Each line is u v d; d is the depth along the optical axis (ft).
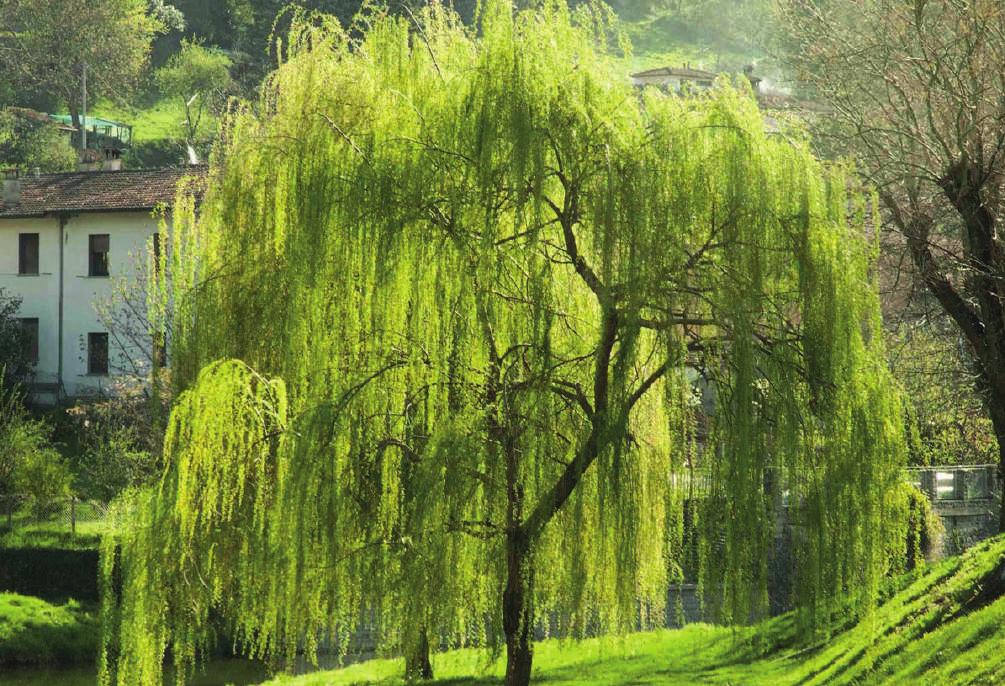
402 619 117.08
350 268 117.50
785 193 116.16
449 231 115.34
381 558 117.39
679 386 113.09
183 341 133.49
